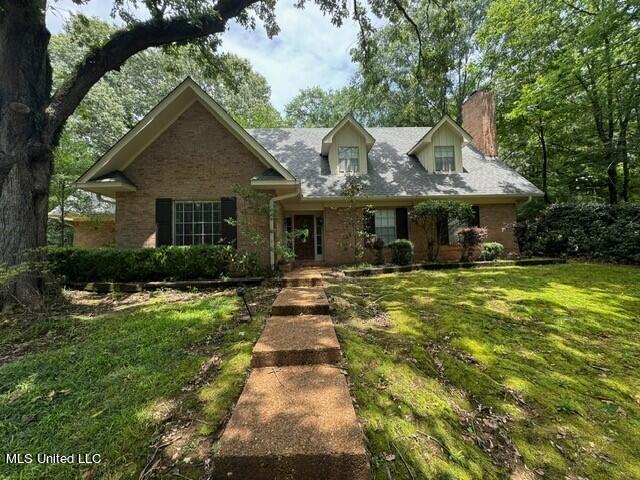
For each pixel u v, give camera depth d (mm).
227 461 1752
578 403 2709
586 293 5871
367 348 3348
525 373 3107
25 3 5488
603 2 9930
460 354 3428
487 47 15359
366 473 1736
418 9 16453
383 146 13602
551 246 10906
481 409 2611
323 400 2303
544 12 11688
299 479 1733
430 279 7473
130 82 20797
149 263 7402
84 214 13328
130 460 1984
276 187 8555
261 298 5727
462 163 12484
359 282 7180
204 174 8828
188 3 7070
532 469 2078
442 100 20672
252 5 8891
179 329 4105
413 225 11602
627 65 10117
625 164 13164
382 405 2449
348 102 25766
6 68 5719
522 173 17625
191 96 8664
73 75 6559
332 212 11250
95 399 2668
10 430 2363
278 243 8547
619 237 9367
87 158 14297
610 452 2234
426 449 2088
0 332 4465
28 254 5746
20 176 5816
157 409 2426
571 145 14836
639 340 3904
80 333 4305
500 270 8742
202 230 8898
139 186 8711
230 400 2461
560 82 11664
